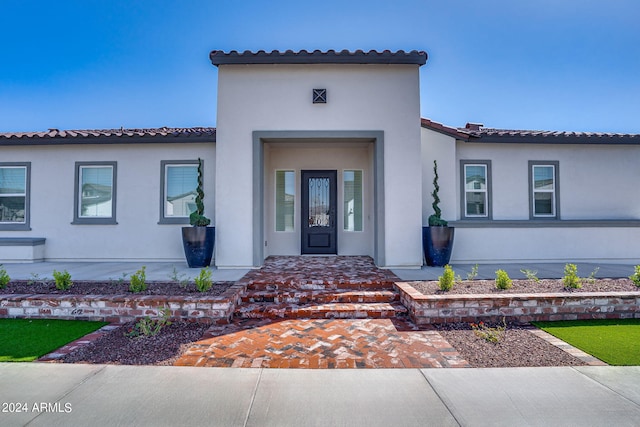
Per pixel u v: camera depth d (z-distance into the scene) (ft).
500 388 10.54
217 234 26.43
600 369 11.82
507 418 8.95
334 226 33.55
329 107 26.61
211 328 16.29
